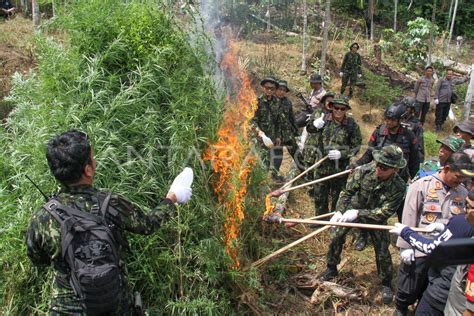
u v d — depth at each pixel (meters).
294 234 5.64
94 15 4.48
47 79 4.28
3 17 13.04
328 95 6.01
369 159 5.63
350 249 5.54
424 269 3.94
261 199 4.86
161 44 4.58
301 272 4.98
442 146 4.77
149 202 3.98
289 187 5.87
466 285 3.02
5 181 4.06
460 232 3.38
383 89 12.27
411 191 4.12
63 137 2.54
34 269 3.56
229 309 4.00
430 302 3.70
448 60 16.34
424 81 11.41
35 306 3.54
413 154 5.53
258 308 4.17
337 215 4.61
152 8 4.79
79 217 2.49
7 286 3.55
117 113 4.09
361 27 18.72
